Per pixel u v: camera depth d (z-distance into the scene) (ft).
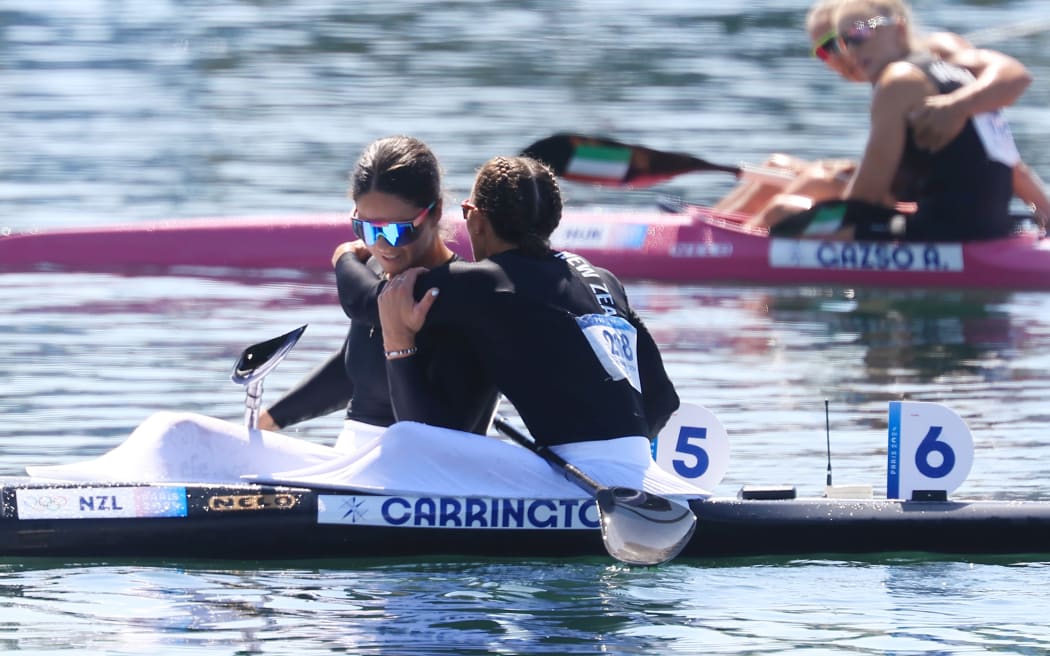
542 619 51.72
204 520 57.57
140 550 57.62
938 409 60.23
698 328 106.01
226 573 56.49
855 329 106.52
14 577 55.57
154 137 173.27
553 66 222.07
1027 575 57.21
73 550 57.47
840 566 58.29
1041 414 83.35
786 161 130.52
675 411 62.69
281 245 123.54
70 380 87.10
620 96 201.05
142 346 95.76
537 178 58.85
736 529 58.59
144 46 236.63
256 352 61.16
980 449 76.33
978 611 53.01
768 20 265.13
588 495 58.54
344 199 143.02
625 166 127.85
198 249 123.65
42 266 122.21
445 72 217.15
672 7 275.80
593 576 56.70
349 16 261.65
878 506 59.52
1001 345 101.45
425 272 57.77
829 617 52.29
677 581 56.24
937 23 253.24
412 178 57.57
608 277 61.05
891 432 60.39
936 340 102.99
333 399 65.62
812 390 88.58
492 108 192.34
